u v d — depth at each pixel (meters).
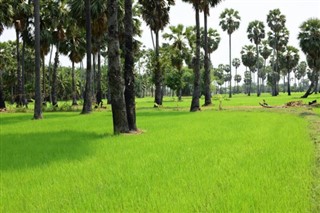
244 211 5.10
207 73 45.66
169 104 55.19
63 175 7.68
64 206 5.65
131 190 6.32
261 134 13.68
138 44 51.97
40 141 13.41
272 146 10.61
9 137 14.89
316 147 10.67
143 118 24.27
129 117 16.84
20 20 47.66
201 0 36.75
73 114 32.69
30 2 46.47
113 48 16.98
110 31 17.22
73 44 56.16
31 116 30.92
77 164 8.73
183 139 12.77
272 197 5.65
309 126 16.72
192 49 61.47
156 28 47.72
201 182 6.67
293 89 184.50
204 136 13.48
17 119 26.77
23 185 6.98
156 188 6.34
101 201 5.78
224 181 6.68
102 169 8.12
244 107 37.69
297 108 32.41
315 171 7.48
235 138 12.72
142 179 7.08
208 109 36.91
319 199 5.63
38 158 9.78
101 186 6.73
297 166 7.75
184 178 7.05
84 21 41.09
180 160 8.89
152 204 5.48
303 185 6.29
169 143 11.90
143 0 47.12
